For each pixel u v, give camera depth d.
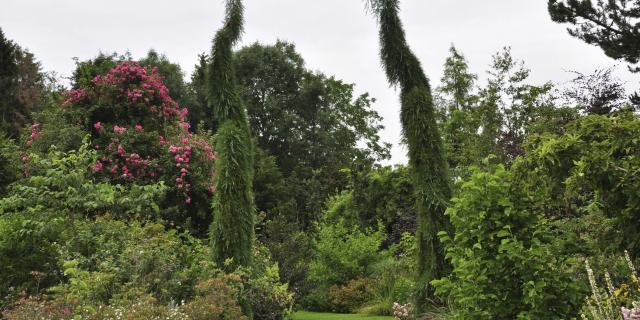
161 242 7.07
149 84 11.37
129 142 10.16
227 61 7.37
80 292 5.43
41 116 11.52
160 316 5.05
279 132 26.70
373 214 14.48
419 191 6.27
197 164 10.28
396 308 7.03
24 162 10.03
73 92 11.11
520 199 4.19
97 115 10.99
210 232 6.73
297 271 10.23
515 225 4.08
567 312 3.80
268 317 7.83
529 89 15.45
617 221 4.25
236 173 6.73
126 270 6.16
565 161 4.27
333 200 16.80
